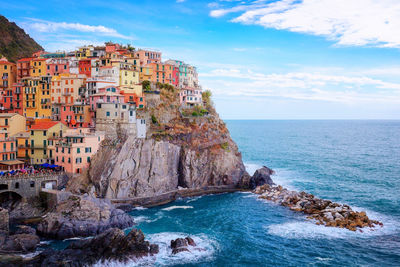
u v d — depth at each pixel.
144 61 141.00
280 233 72.06
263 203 94.12
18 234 64.94
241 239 69.31
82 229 70.19
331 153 194.75
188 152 107.56
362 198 96.75
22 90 118.12
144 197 93.94
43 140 96.69
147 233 71.81
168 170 104.19
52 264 54.34
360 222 74.44
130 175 95.25
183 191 104.12
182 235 71.06
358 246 65.44
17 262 56.00
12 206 79.25
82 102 109.31
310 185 113.62
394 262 59.25
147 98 113.31
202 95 151.62
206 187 109.12
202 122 119.75
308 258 61.25
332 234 70.94
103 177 90.56
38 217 78.81
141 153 98.81
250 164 157.00
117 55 126.88
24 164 96.06
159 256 61.44
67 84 113.81
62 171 90.25
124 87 110.88
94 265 56.28
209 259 61.00
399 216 81.06
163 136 107.25
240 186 113.12
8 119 101.38
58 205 76.00
